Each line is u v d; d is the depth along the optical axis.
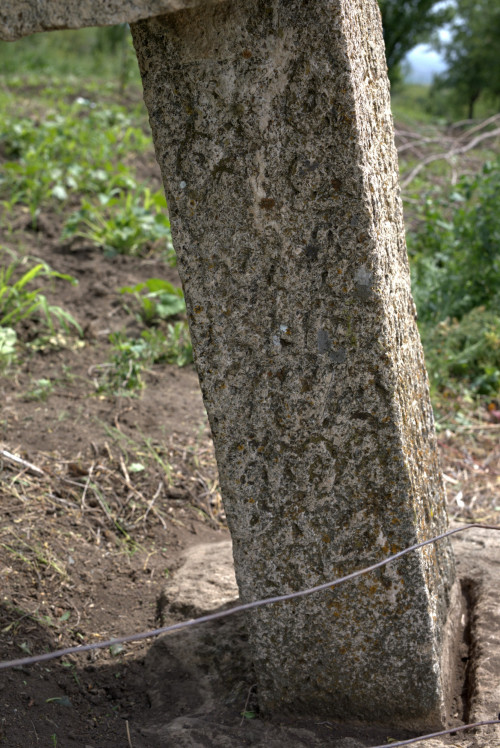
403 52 10.52
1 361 3.94
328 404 1.78
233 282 1.75
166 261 5.47
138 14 1.39
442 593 2.15
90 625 2.47
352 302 1.71
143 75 1.67
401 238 2.04
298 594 1.57
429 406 2.18
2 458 3.08
